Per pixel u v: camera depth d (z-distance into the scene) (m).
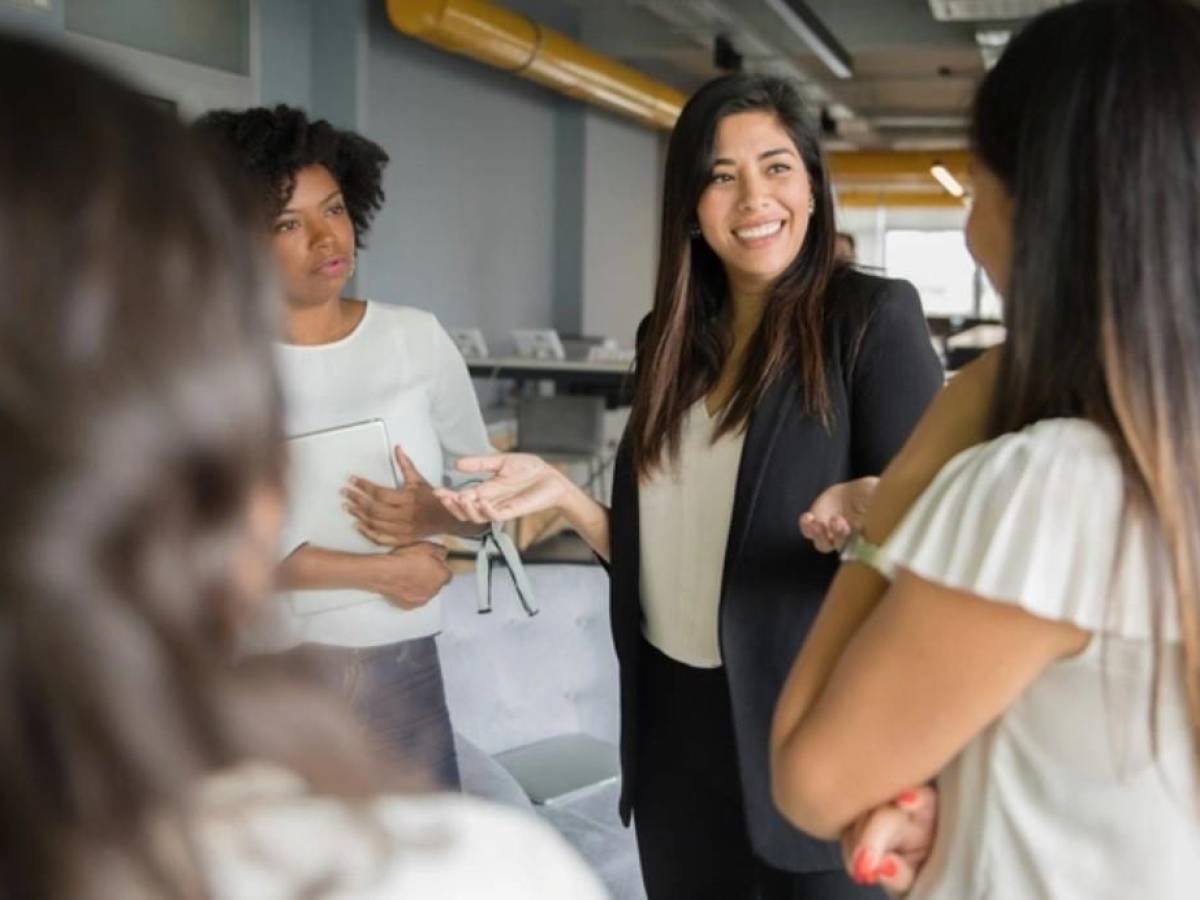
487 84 9.30
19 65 0.46
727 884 1.85
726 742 1.79
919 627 0.90
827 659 1.00
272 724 0.47
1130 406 0.84
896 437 1.65
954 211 14.99
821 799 0.95
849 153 14.12
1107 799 0.90
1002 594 0.86
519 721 3.18
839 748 0.93
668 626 1.83
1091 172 0.85
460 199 9.03
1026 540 0.87
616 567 1.88
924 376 1.68
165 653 0.44
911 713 0.91
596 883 0.55
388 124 8.05
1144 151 0.84
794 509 1.68
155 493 0.43
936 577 0.89
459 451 2.14
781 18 7.90
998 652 0.88
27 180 0.44
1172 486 0.84
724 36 9.14
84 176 0.44
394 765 0.53
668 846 1.89
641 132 11.69
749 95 1.76
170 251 0.45
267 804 0.47
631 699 1.89
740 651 1.69
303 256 1.88
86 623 0.42
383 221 8.12
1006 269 0.95
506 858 0.50
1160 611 0.85
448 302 8.97
